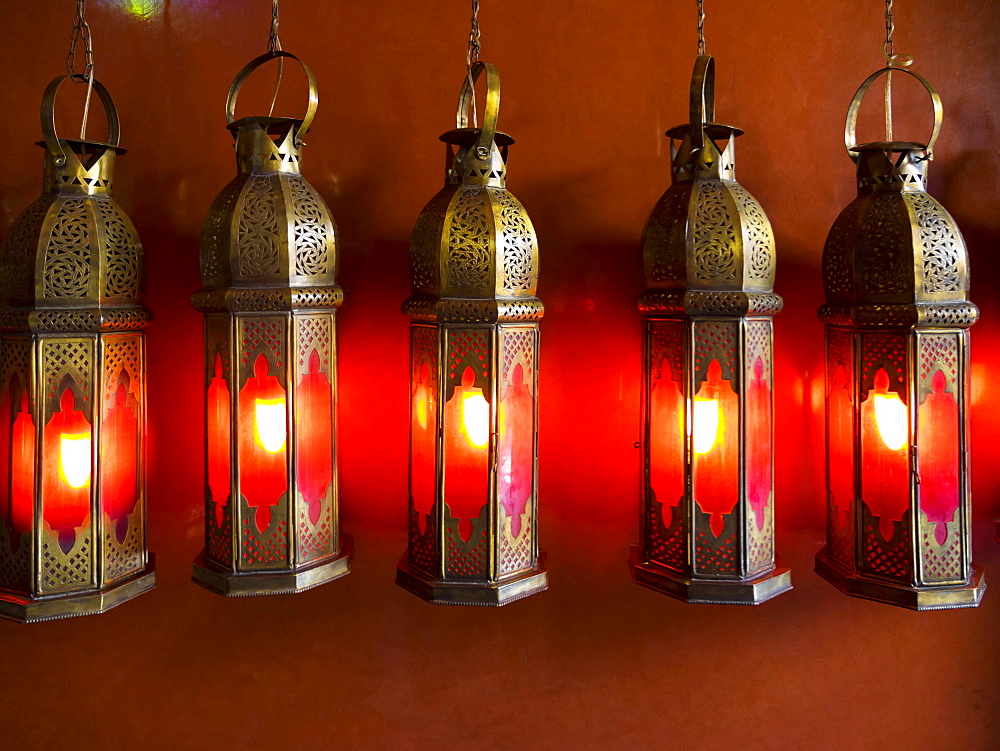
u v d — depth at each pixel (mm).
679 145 1460
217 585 1246
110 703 1493
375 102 1485
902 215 1240
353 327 1486
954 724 1533
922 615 1535
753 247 1240
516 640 1525
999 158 1484
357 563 1506
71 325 1189
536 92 1493
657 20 1496
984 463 1498
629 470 1500
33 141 1439
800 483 1505
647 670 1531
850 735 1533
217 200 1263
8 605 1196
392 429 1496
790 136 1497
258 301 1206
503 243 1231
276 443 1242
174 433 1481
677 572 1281
